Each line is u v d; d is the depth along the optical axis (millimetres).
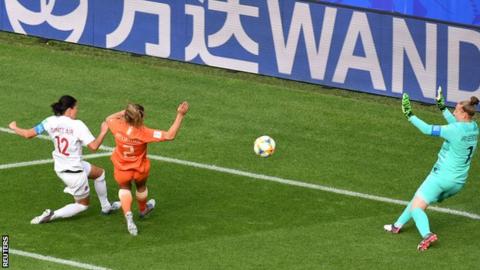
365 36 61250
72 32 68188
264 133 56844
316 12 62094
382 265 41812
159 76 64125
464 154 43094
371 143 55969
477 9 58812
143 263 41469
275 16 63094
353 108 60250
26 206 46969
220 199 48438
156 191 49188
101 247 42938
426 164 53469
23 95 61125
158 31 66000
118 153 43875
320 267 41531
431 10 59781
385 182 51031
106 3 67000
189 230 44875
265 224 45719
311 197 48906
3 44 68125
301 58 63031
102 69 64938
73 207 45188
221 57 64875
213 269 41094
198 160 53000
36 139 55000
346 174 51875
